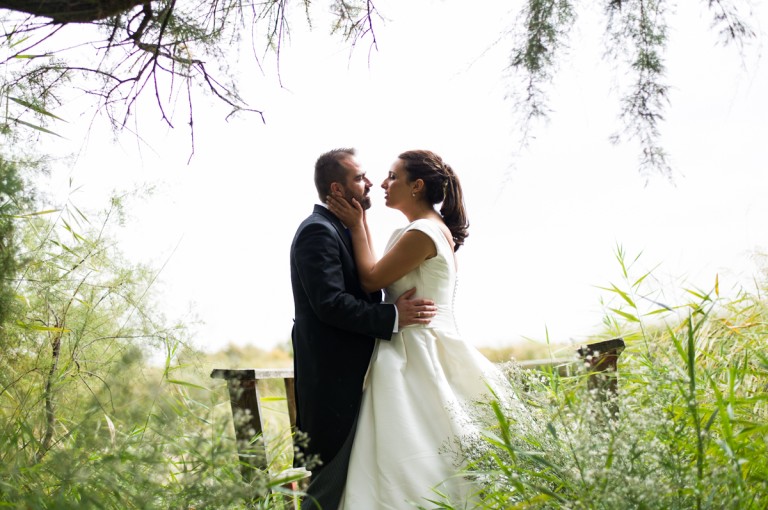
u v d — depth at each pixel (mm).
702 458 1692
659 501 1687
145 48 1886
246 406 2523
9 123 1961
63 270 2445
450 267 2764
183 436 1896
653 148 1827
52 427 2184
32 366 2301
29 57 1880
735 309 3428
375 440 2484
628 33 1825
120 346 2449
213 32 1951
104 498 1785
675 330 3107
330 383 2553
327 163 2787
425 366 2551
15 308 2131
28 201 2090
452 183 2908
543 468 2008
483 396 2539
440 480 2355
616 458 1799
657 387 2029
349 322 2541
